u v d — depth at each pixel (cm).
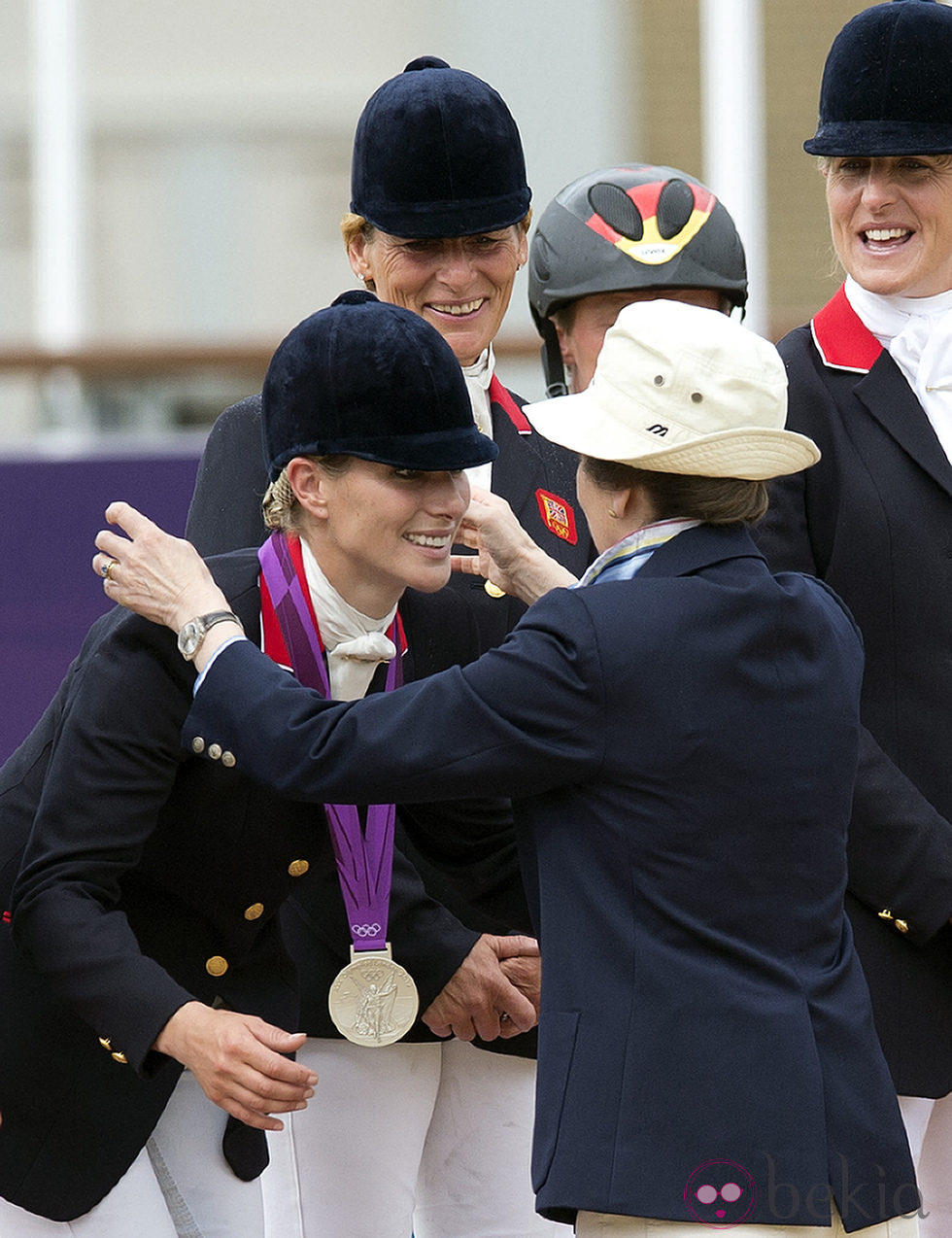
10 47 3428
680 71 3366
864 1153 934
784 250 3328
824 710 976
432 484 1015
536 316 1380
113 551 1026
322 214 3447
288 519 1048
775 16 3306
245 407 1252
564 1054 941
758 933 952
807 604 991
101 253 3447
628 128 3375
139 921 1060
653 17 3359
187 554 1023
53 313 3431
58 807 1003
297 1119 1201
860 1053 954
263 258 3453
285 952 1123
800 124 3316
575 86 3388
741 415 962
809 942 966
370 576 1041
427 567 1026
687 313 984
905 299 1250
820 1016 948
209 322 3462
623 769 944
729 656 951
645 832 943
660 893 943
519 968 1180
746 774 948
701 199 1342
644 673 942
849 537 1212
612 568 995
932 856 1173
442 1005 1156
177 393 2394
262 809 1040
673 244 1314
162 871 1058
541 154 3403
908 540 1209
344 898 1116
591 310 1339
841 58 1238
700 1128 919
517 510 1244
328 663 1060
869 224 1241
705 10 3328
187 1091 1086
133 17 3441
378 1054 1196
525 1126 1245
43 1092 1040
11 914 1032
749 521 1001
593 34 3372
